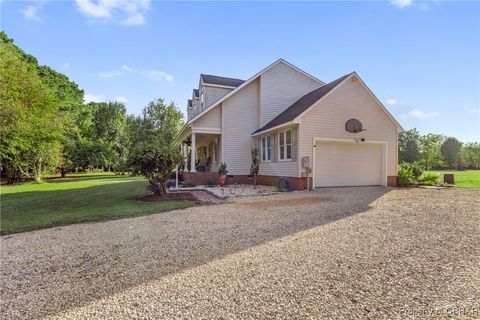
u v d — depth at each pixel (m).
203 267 3.70
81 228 6.10
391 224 5.74
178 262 3.90
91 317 2.55
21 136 19.42
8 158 21.31
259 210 7.62
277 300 2.77
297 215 6.83
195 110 21.03
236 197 10.27
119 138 44.16
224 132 16.14
